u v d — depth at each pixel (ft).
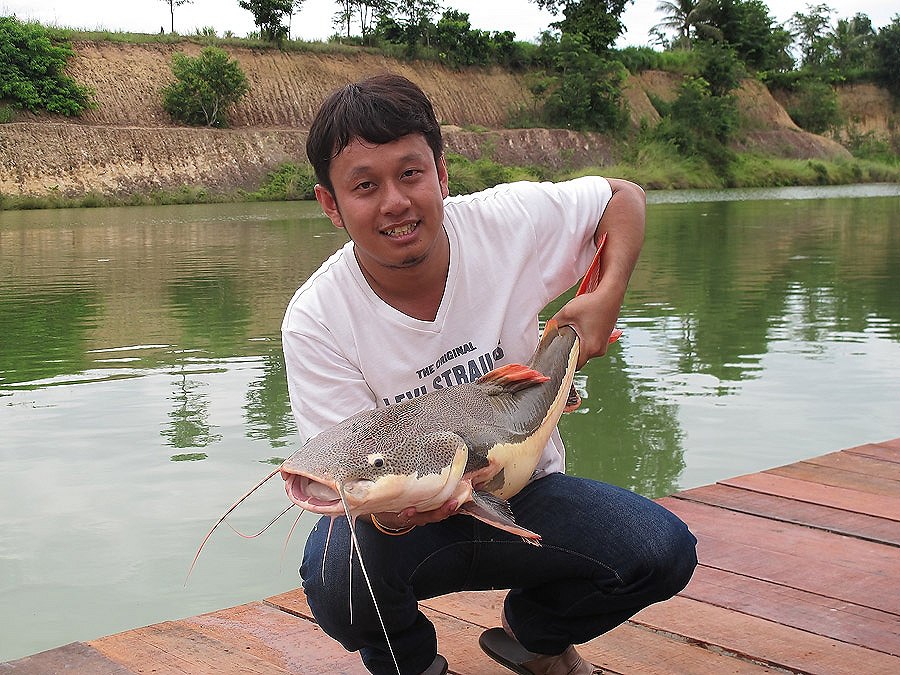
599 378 22.25
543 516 7.22
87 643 9.37
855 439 17.39
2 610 11.22
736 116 188.96
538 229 7.62
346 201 6.66
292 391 7.32
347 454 5.66
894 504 12.78
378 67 159.63
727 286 37.93
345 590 7.04
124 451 16.96
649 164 163.32
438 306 7.28
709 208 97.35
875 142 228.84
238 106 142.00
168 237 64.75
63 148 114.01
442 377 7.38
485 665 8.81
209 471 15.96
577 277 8.09
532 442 6.84
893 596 10.05
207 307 33.30
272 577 12.24
